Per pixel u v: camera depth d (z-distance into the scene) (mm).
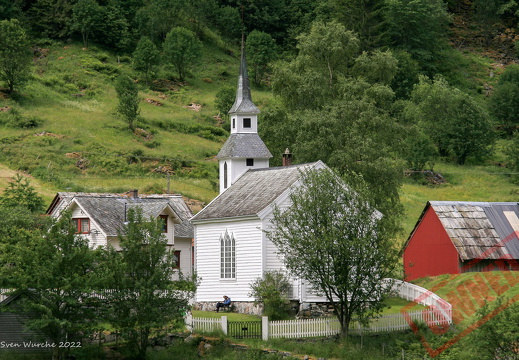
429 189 120500
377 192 75125
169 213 73562
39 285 47188
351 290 50781
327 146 78250
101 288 48281
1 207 77562
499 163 139500
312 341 50938
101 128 130500
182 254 79125
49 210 79000
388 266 51781
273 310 56594
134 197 78688
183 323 53281
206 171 119438
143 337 50312
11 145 114750
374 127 81875
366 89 86438
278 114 88875
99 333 51406
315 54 93812
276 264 59562
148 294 49281
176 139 134000
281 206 59594
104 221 70375
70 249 49469
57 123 129500
